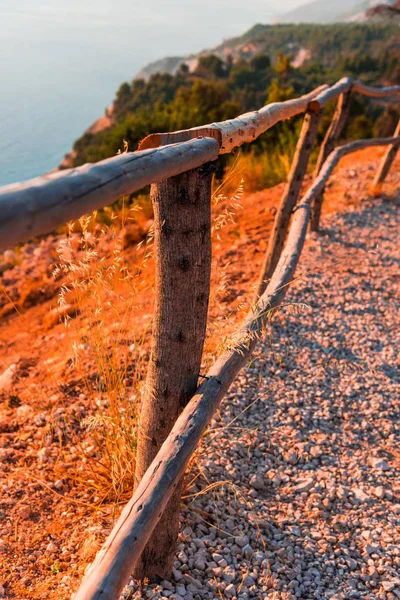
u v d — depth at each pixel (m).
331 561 2.58
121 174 1.16
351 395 4.04
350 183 8.80
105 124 147.00
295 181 4.65
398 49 27.97
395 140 7.38
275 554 2.58
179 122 11.70
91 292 2.73
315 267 5.98
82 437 3.25
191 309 1.87
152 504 1.54
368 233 7.00
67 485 2.88
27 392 3.92
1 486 2.83
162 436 2.07
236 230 7.16
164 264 1.81
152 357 1.98
